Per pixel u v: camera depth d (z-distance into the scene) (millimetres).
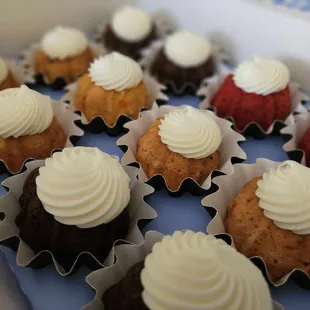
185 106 246
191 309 142
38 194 180
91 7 352
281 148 261
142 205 199
